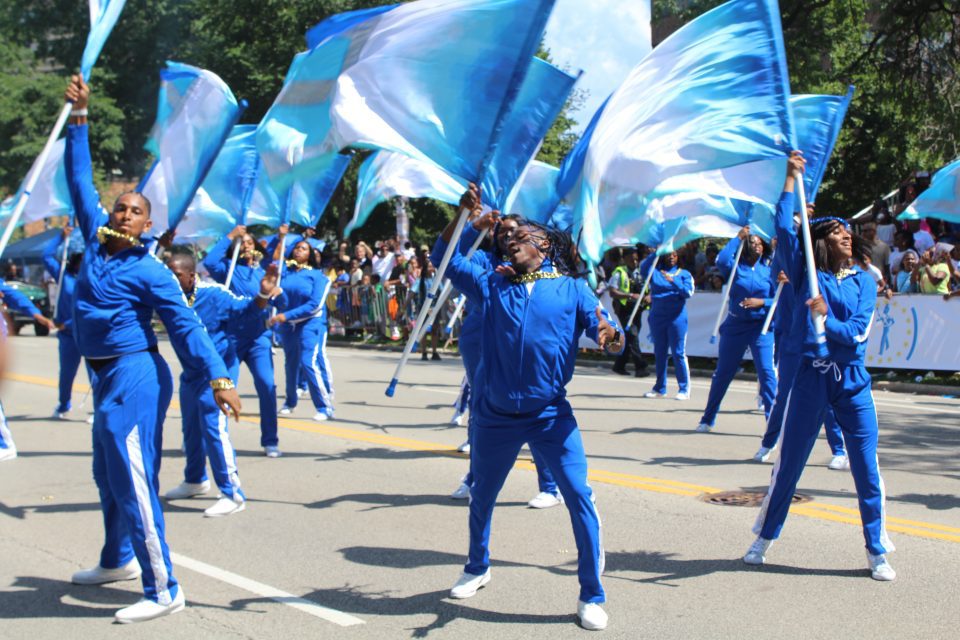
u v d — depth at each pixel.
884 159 24.36
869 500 5.02
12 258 33.16
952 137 23.81
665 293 12.18
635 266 15.44
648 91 5.66
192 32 34.25
